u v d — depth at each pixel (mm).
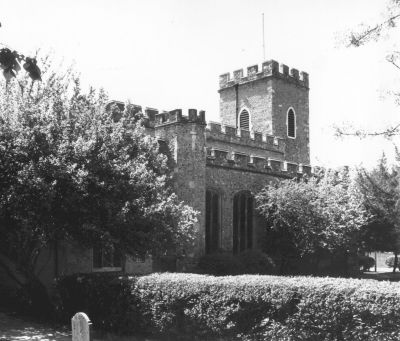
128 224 13547
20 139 12914
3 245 14531
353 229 28250
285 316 9492
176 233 15570
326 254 29281
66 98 14961
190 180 24547
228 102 42438
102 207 13320
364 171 31906
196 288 10539
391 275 33875
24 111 13523
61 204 13008
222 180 27250
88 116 14500
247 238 28531
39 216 12672
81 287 12953
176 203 20328
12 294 15984
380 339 8469
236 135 34781
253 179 28984
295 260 28297
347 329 8805
